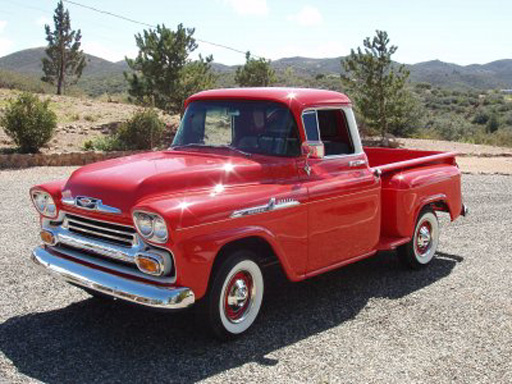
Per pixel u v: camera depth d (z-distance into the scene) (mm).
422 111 31828
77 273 4281
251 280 4574
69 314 4953
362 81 23453
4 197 10109
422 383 3885
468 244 7938
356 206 5434
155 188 4156
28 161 14516
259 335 4625
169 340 4465
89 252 4469
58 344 4332
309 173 5039
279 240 4605
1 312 4941
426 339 4645
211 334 4359
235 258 4332
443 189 6754
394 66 22891
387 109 22969
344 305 5402
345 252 5387
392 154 7746
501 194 12469
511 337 4727
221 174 4492
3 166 14156
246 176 4602
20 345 4293
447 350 4438
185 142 5395
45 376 3811
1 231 7672
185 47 20703
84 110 23969
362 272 6531
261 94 5102
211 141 5242
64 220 4641
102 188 4293
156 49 20172
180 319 4898
